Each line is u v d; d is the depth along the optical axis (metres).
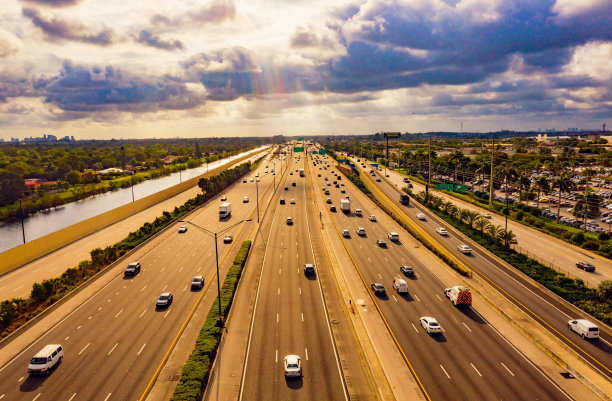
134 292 49.06
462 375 31.89
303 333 39.00
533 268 58.81
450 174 168.50
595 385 30.09
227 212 93.62
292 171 185.75
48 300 46.56
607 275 57.38
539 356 35.34
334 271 57.03
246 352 35.44
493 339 38.25
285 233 79.50
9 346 36.41
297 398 29.09
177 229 82.25
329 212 100.31
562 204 116.62
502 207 104.00
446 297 48.50
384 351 35.41
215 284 51.44
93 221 80.69
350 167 177.75
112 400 28.62
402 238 76.81
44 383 30.72
